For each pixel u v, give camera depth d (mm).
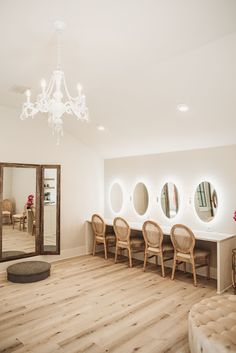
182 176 4609
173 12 1985
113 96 3602
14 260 4539
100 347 2375
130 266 4668
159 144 4609
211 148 4223
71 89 3508
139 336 2551
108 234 5367
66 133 5293
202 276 4227
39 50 2555
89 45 2461
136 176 5355
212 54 2510
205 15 2020
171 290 3666
